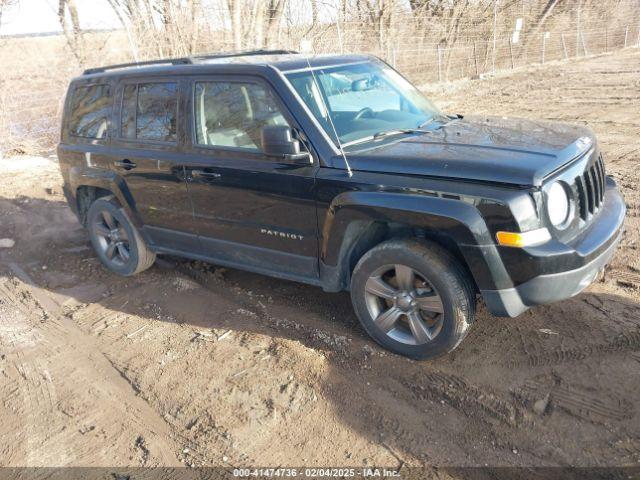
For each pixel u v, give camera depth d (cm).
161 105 452
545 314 399
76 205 569
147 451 311
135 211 493
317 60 427
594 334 372
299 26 1639
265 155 388
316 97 394
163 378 373
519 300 319
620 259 477
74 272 567
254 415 330
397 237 354
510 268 309
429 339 350
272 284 495
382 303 375
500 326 390
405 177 334
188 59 454
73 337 439
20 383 385
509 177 306
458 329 336
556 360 350
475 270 317
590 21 2731
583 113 1120
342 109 401
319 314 434
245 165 397
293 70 399
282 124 380
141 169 467
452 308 332
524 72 1953
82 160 525
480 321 398
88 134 523
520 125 402
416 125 414
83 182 529
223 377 367
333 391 344
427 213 319
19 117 1225
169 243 486
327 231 365
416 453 293
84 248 629
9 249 642
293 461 295
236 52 498
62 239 661
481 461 284
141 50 1335
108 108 498
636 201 607
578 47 2566
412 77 1942
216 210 428
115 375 383
